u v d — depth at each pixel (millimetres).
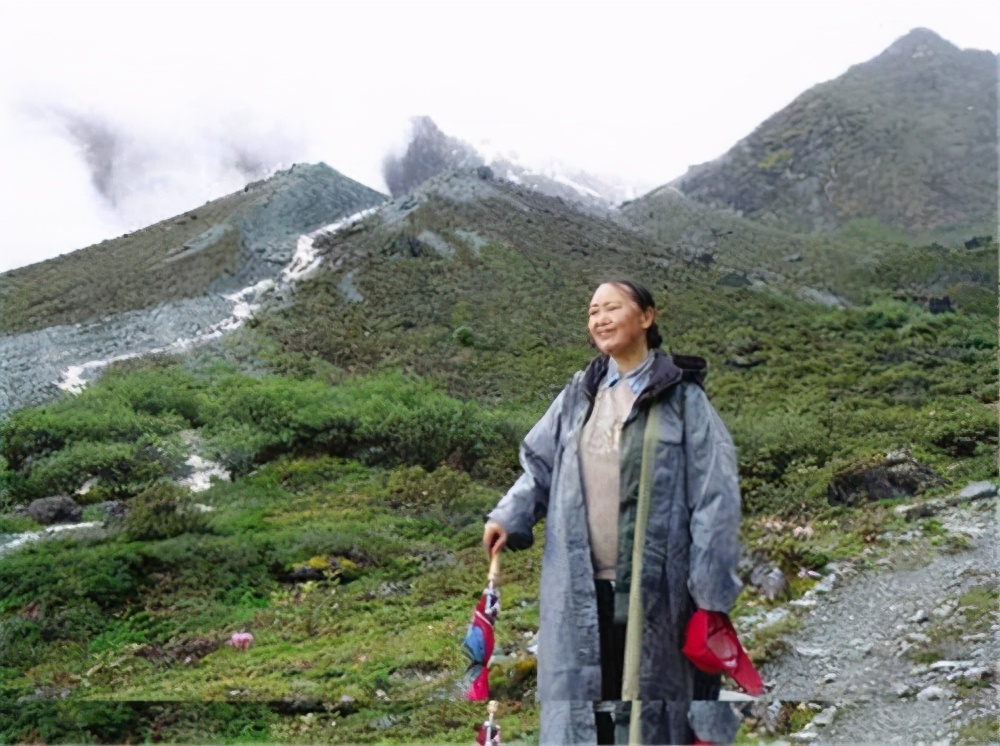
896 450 5309
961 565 4902
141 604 5207
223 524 5387
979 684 4492
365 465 5574
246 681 4910
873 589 4840
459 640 4934
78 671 5012
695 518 3529
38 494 5559
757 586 4949
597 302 3785
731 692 4527
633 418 3635
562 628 3611
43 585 5230
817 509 5188
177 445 5656
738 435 5414
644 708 3549
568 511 3650
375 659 4922
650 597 3537
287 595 5195
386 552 5289
